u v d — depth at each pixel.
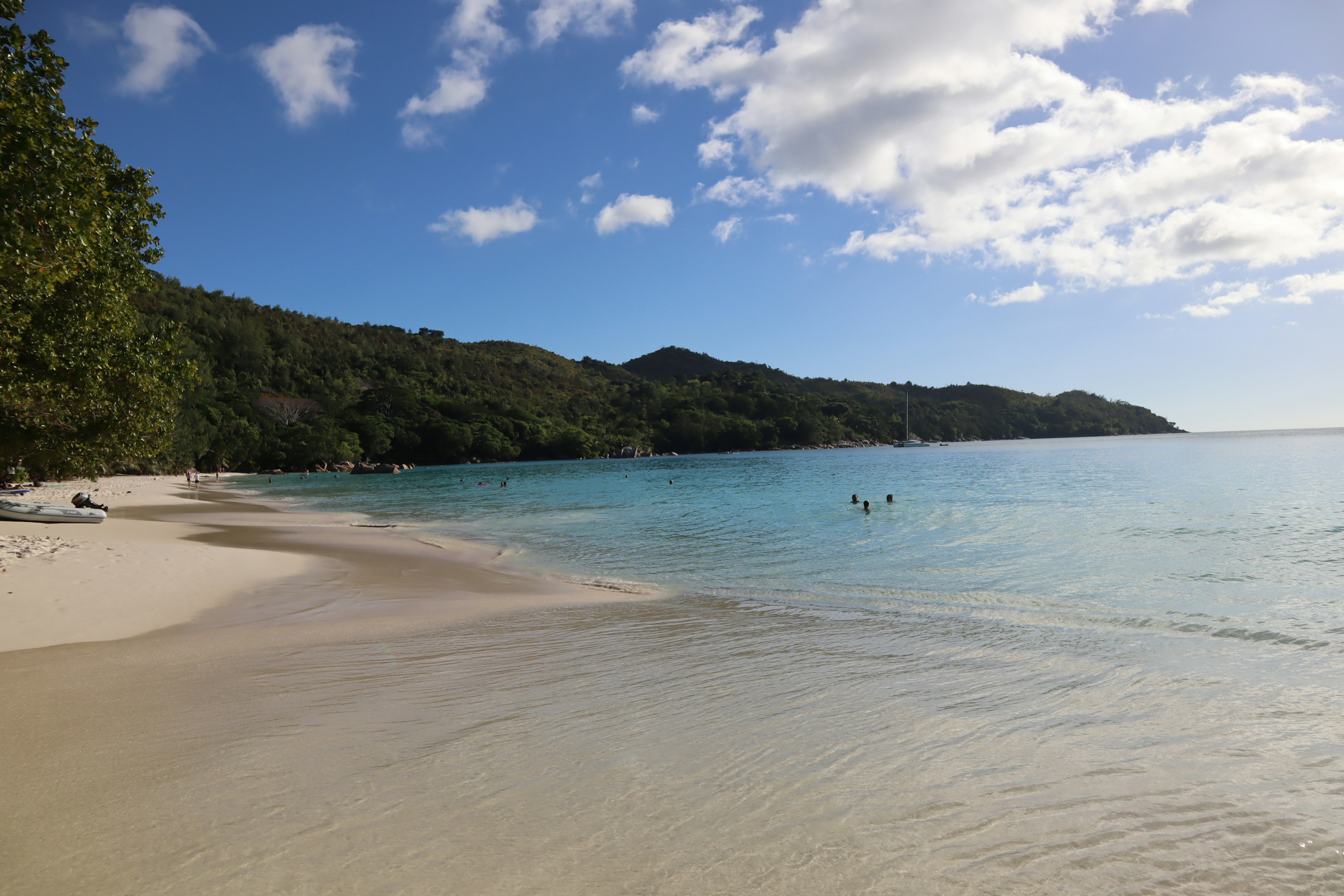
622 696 6.40
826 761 4.94
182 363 19.86
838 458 108.19
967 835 3.92
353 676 7.04
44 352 14.73
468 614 10.35
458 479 66.81
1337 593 11.10
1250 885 3.46
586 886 3.39
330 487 56.88
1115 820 4.10
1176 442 163.38
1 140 10.40
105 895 3.27
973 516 24.53
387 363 167.25
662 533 22.06
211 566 14.05
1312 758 4.93
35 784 4.48
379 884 3.39
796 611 10.45
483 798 4.33
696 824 4.03
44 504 23.92
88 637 8.77
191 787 4.46
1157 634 8.69
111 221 16.47
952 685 6.70
